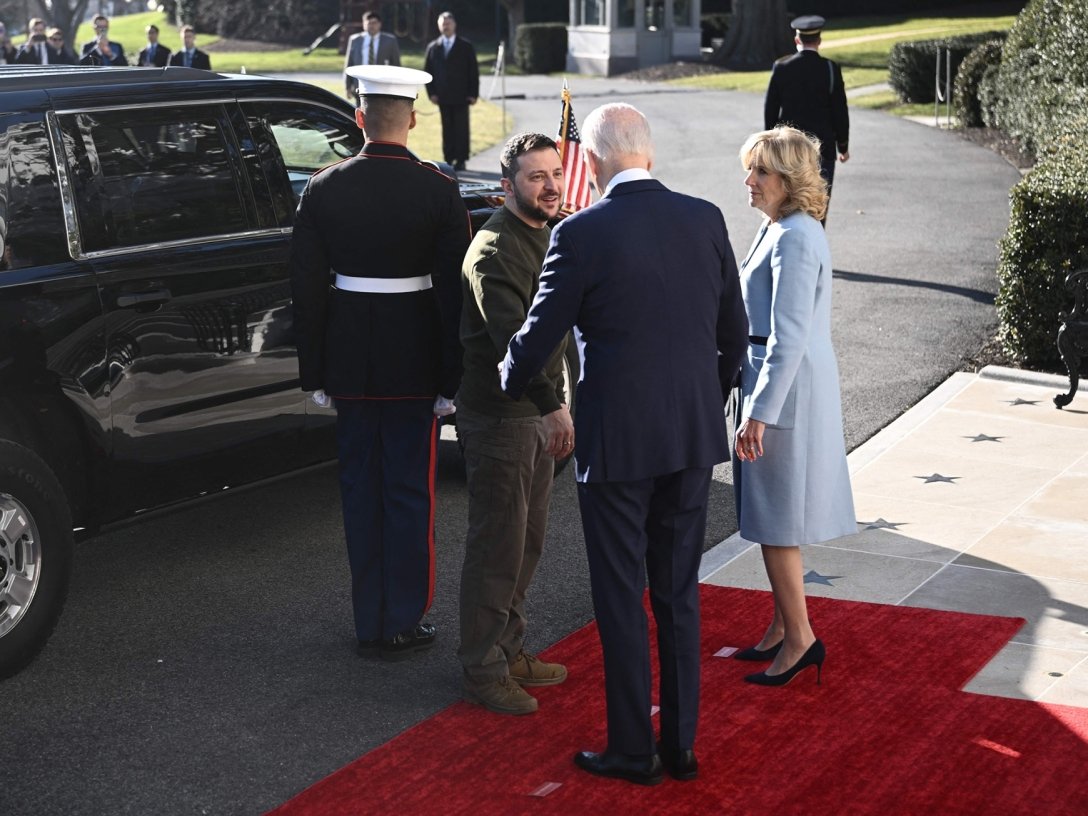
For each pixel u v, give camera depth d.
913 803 3.85
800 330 4.29
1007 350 8.73
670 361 3.86
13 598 4.71
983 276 11.32
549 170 4.19
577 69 40.44
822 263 4.36
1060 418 7.60
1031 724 4.30
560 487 6.84
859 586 5.46
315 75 42.62
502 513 4.43
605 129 3.91
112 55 20.16
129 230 5.14
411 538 4.88
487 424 4.42
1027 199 8.31
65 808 3.94
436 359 4.84
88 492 5.11
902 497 6.47
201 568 5.85
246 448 5.58
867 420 7.64
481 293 4.23
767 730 4.31
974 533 6.00
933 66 26.42
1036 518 6.14
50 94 5.02
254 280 5.49
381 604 4.93
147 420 5.16
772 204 4.40
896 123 23.50
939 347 9.13
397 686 4.74
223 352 5.39
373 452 4.88
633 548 3.95
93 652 5.02
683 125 24.06
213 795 4.01
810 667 4.74
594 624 5.20
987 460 6.95
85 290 4.91
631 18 38.97
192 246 5.32
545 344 3.86
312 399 5.79
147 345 5.12
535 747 4.25
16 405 4.86
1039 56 18.00
